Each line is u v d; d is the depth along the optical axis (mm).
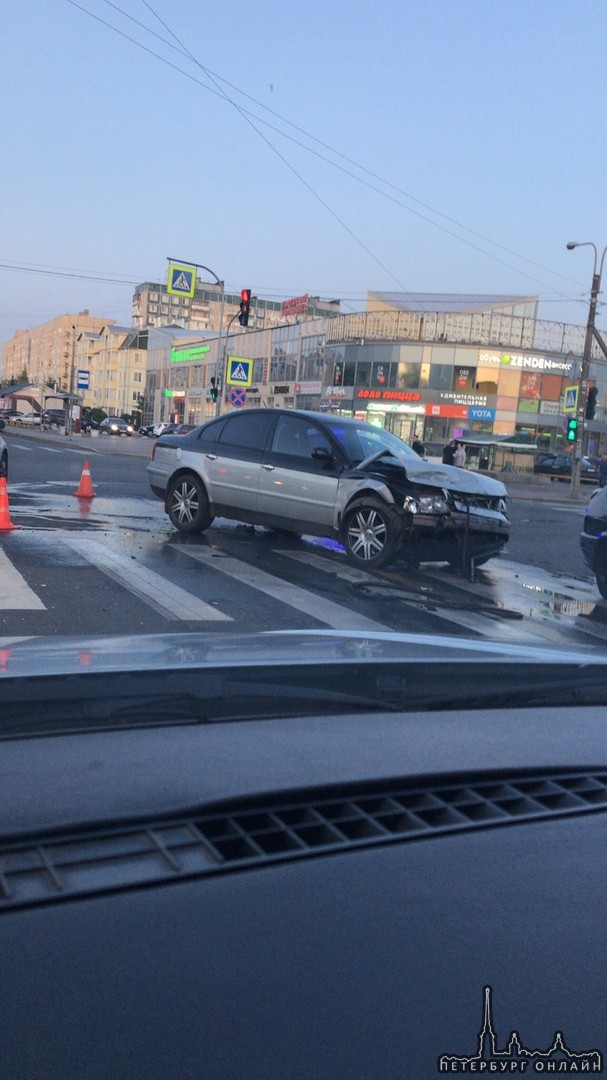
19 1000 837
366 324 61781
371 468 9172
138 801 1185
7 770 1267
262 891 1037
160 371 96250
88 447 37875
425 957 957
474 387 59188
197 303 180250
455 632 6488
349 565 9227
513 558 11383
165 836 1126
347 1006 873
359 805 1288
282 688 1673
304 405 67125
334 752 1439
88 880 1015
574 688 1958
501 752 1512
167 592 7188
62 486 16219
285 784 1269
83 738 1429
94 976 874
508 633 6637
